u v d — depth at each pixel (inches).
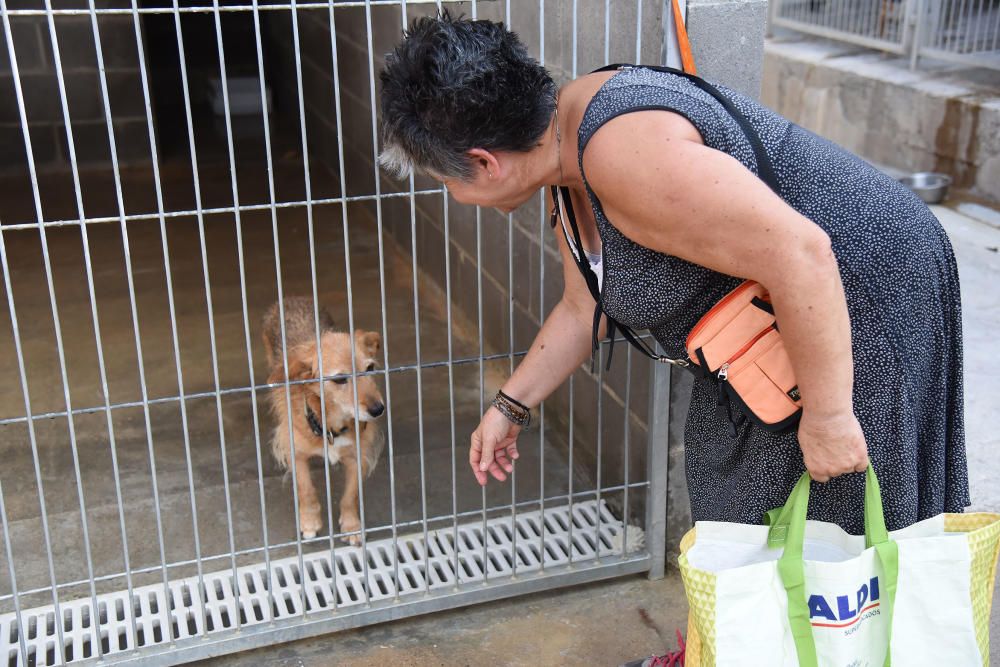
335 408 127.0
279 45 347.6
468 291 186.1
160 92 370.3
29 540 125.7
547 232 142.3
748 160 63.4
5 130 292.8
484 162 65.3
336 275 220.5
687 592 62.3
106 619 111.0
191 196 279.1
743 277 60.8
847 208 65.3
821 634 61.9
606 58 102.4
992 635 102.7
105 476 141.9
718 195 57.9
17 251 235.9
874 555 61.9
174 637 107.0
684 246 61.0
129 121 302.8
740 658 61.7
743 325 64.6
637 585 118.1
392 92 65.2
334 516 136.6
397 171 70.6
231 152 87.4
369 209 252.5
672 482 114.8
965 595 62.2
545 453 148.8
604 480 134.7
